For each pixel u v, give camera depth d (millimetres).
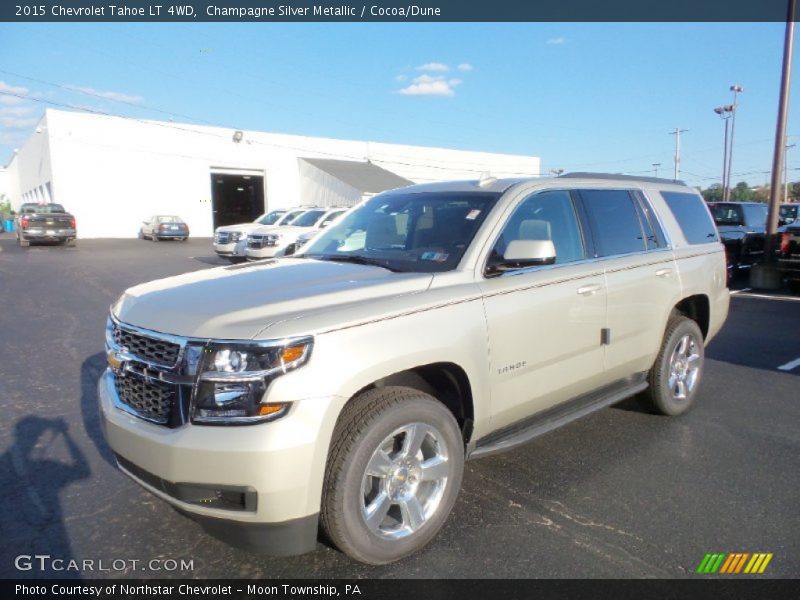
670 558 3133
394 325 2988
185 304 2986
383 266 3689
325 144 43406
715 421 5133
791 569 3037
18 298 11961
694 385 5363
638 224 4824
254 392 2604
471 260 3531
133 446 2807
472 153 48906
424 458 3230
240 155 40281
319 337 2725
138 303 3160
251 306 2871
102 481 4012
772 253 13328
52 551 3219
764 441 4695
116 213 36438
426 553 3178
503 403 3555
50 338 8305
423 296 3197
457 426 3295
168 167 37844
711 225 5734
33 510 3641
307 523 2701
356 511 2850
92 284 14250
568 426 4992
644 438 4750
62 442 4648
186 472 2613
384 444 2975
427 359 3070
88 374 6488
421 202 4270
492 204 3865
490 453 3533
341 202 37250
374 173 40500
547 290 3783
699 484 3965
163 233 33094
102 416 3070
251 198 41719
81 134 34875
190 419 2650
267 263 4020
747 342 8102
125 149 36281
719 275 5562
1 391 5887
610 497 3785
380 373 2871
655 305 4723
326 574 3012
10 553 3203
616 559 3119
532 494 3824
